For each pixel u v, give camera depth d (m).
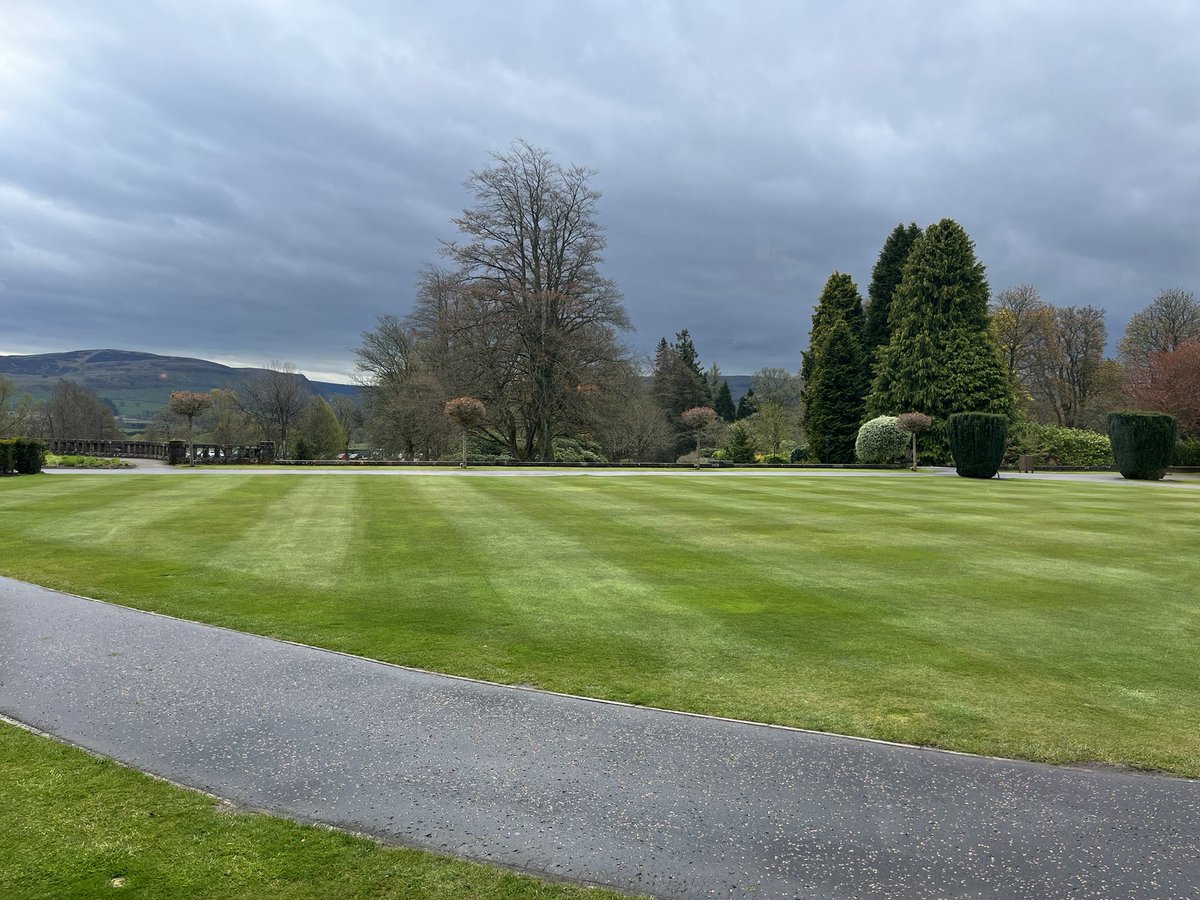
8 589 7.15
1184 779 3.61
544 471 28.09
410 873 2.80
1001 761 3.79
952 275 40.56
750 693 4.67
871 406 43.16
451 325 34.91
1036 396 55.81
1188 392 36.62
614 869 2.85
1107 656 5.47
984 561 9.14
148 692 4.57
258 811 3.23
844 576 8.16
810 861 2.92
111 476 21.45
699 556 9.22
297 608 6.53
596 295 35.56
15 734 3.96
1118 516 14.06
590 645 5.58
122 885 2.67
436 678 4.88
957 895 2.71
